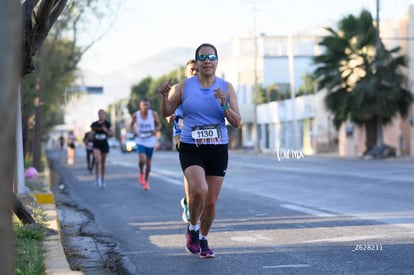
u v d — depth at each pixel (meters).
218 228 12.27
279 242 10.55
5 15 3.63
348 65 47.50
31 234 10.17
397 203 15.48
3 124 3.57
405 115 47.66
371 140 49.78
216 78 8.74
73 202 18.67
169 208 16.14
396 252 9.32
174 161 47.66
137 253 10.06
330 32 48.53
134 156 66.56
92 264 9.56
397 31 56.31
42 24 9.81
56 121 64.94
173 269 8.69
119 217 14.78
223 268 8.65
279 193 19.16
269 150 81.81
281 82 92.06
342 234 11.10
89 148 33.91
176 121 11.08
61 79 41.72
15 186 15.18
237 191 20.16
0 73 3.59
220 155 8.70
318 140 67.75
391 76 46.25
